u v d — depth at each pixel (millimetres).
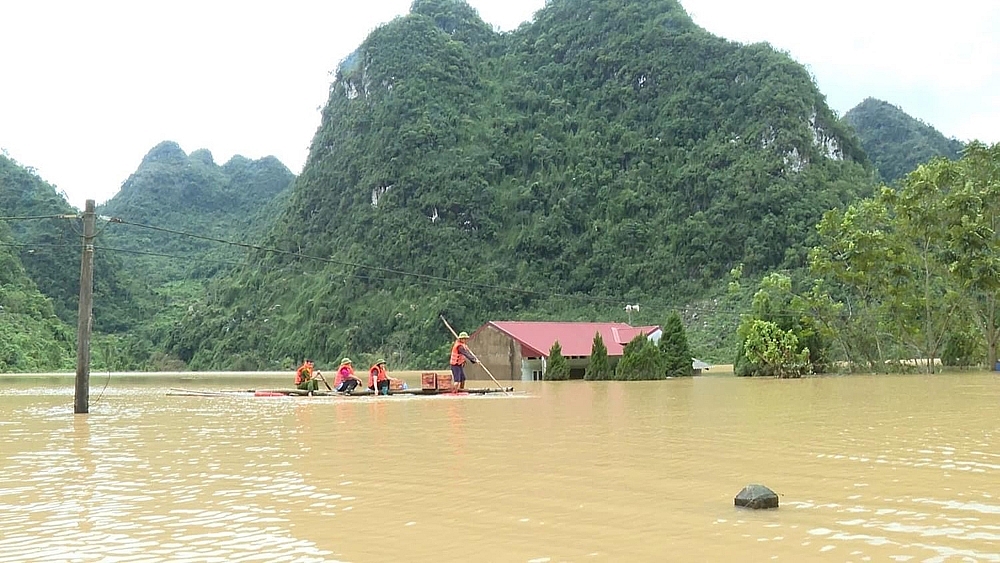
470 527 5383
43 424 14406
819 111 117500
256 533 5332
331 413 16625
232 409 18406
